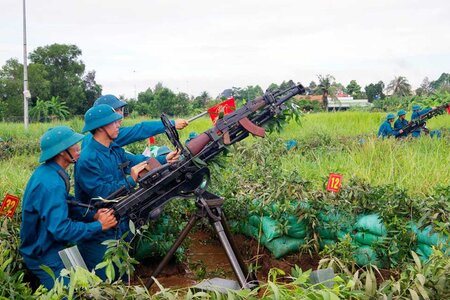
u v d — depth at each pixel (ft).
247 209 23.38
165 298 11.33
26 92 100.73
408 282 11.62
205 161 16.96
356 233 20.11
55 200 15.21
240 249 23.73
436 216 17.67
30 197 15.28
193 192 16.93
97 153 17.56
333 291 10.95
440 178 23.49
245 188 24.45
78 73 220.64
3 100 195.52
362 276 12.01
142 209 16.56
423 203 18.66
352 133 65.67
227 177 25.20
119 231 17.37
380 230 19.08
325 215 20.83
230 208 23.86
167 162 17.53
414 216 18.97
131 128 19.62
